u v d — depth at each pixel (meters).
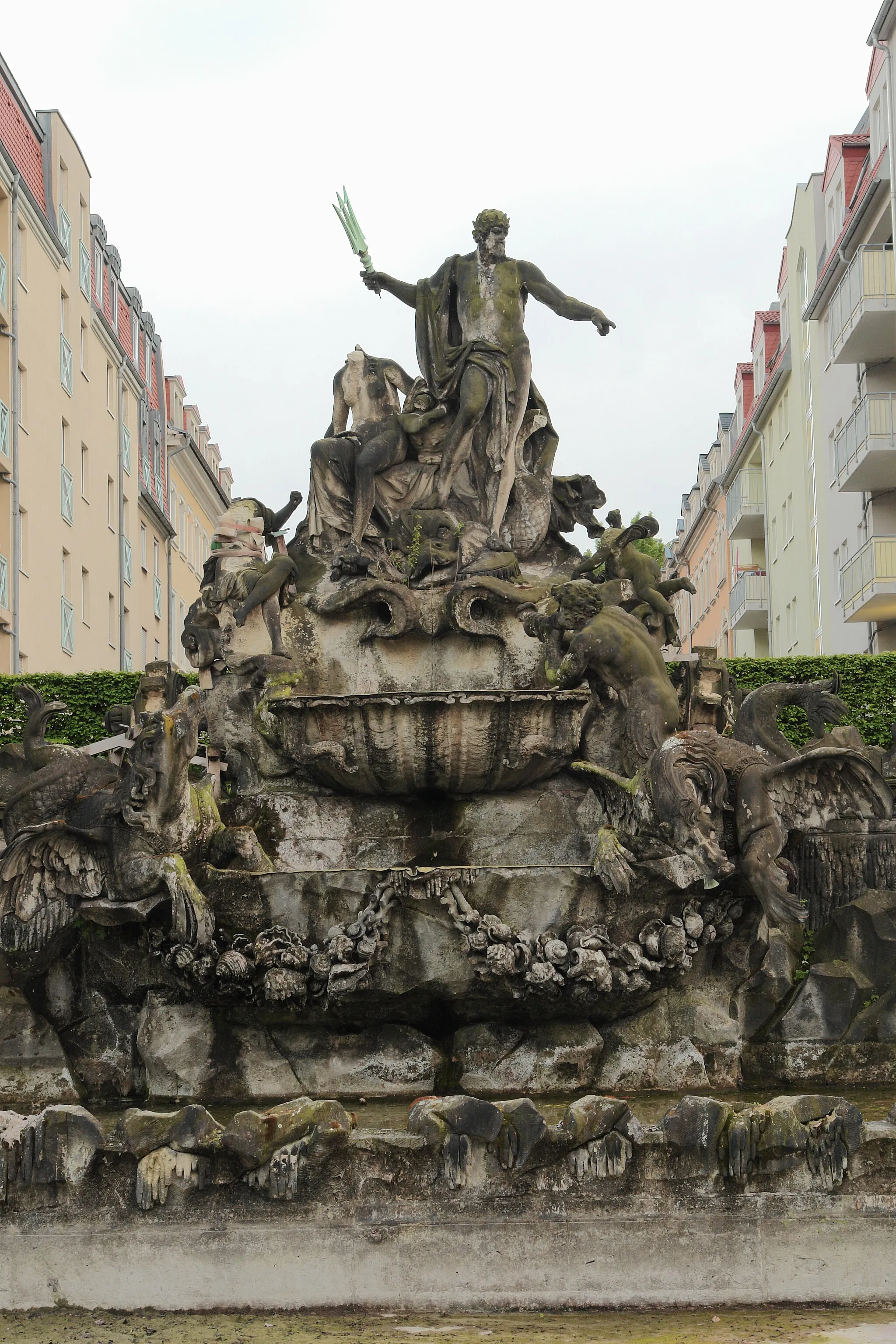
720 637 57.06
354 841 13.80
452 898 12.09
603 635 12.93
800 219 41.50
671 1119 8.41
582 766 13.10
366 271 16.47
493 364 15.64
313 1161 8.32
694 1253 8.30
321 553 15.46
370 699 13.15
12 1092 12.39
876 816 12.83
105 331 40.44
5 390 31.33
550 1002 12.19
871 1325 7.83
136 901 12.10
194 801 12.57
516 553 15.72
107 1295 8.25
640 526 14.81
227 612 14.62
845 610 33.47
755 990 13.08
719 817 12.09
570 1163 8.38
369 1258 8.27
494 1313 8.20
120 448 42.41
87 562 38.12
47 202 35.28
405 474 15.66
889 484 33.09
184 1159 8.33
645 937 12.31
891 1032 12.86
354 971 11.98
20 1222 8.32
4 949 12.35
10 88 33.31
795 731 20.77
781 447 45.22
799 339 42.00
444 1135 8.34
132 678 21.39
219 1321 8.06
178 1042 12.37
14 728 21.14
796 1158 8.38
